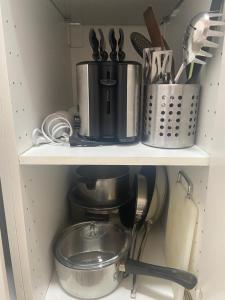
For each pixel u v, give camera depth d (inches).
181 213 24.3
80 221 32.4
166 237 29.9
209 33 16.9
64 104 33.6
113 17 32.8
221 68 16.7
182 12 26.2
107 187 31.5
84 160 18.5
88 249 28.8
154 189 33.0
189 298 22.7
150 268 23.4
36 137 21.3
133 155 18.7
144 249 31.0
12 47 17.3
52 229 27.1
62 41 32.5
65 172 33.3
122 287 25.4
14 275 20.1
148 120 21.2
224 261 15.8
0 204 19.6
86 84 20.9
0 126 17.6
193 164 18.7
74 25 36.0
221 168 16.4
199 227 21.0
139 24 35.7
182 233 23.3
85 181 31.6
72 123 24.2
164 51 20.1
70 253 27.8
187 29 19.0
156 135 20.6
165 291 24.9
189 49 18.8
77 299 24.0
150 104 20.8
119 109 21.1
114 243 29.0
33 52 21.6
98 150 20.1
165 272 22.3
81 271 23.2
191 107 20.2
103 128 21.7
